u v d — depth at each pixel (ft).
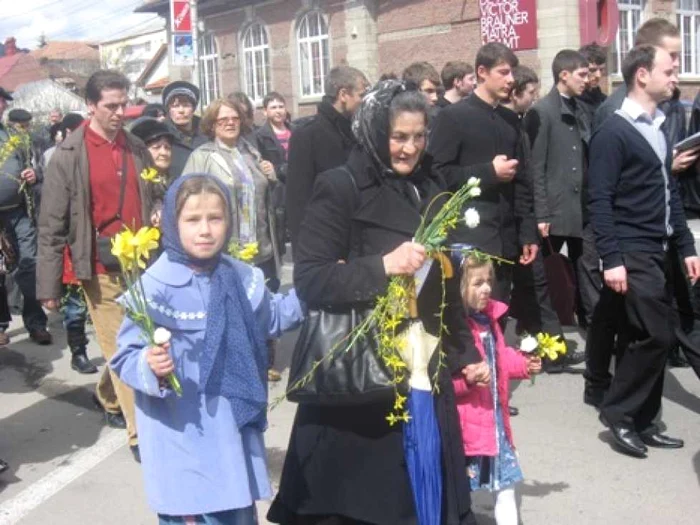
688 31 86.12
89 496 16.19
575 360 22.54
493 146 17.67
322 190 11.00
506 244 18.08
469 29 80.38
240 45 105.70
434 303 11.35
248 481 10.36
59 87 141.69
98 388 19.88
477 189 10.43
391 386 10.44
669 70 15.90
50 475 17.22
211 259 10.61
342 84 17.98
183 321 10.37
